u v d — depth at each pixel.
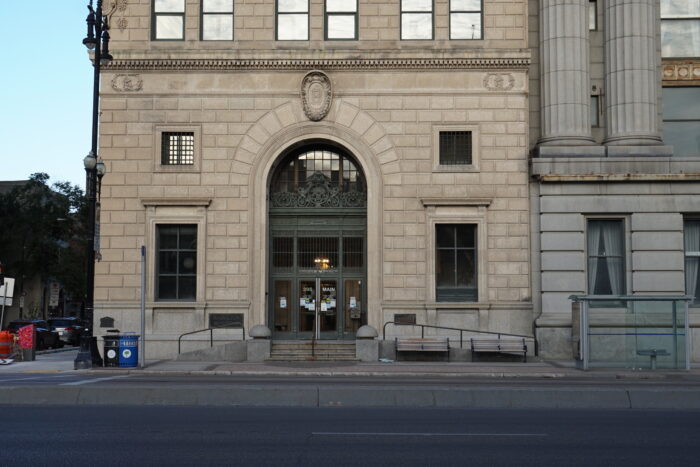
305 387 17.03
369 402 16.56
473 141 30.80
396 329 30.16
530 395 16.58
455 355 29.42
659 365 25.23
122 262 30.50
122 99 30.92
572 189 30.23
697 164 30.20
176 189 30.72
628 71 30.89
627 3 31.12
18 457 10.14
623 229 30.36
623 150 30.47
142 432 12.26
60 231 72.50
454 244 30.78
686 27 32.09
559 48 30.98
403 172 30.72
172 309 30.31
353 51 30.75
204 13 31.53
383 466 9.71
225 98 30.98
